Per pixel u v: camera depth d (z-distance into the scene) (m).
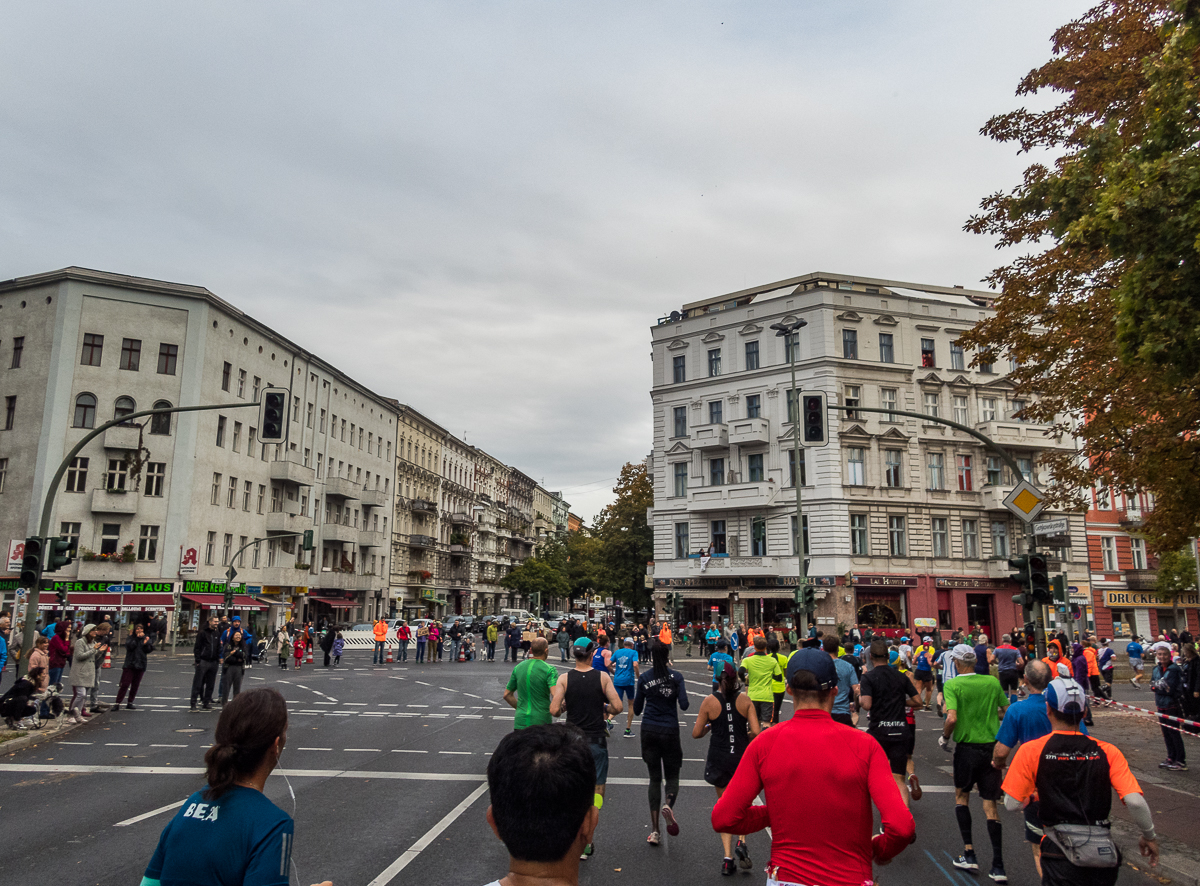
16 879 6.72
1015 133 15.37
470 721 17.34
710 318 49.81
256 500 51.34
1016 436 47.34
